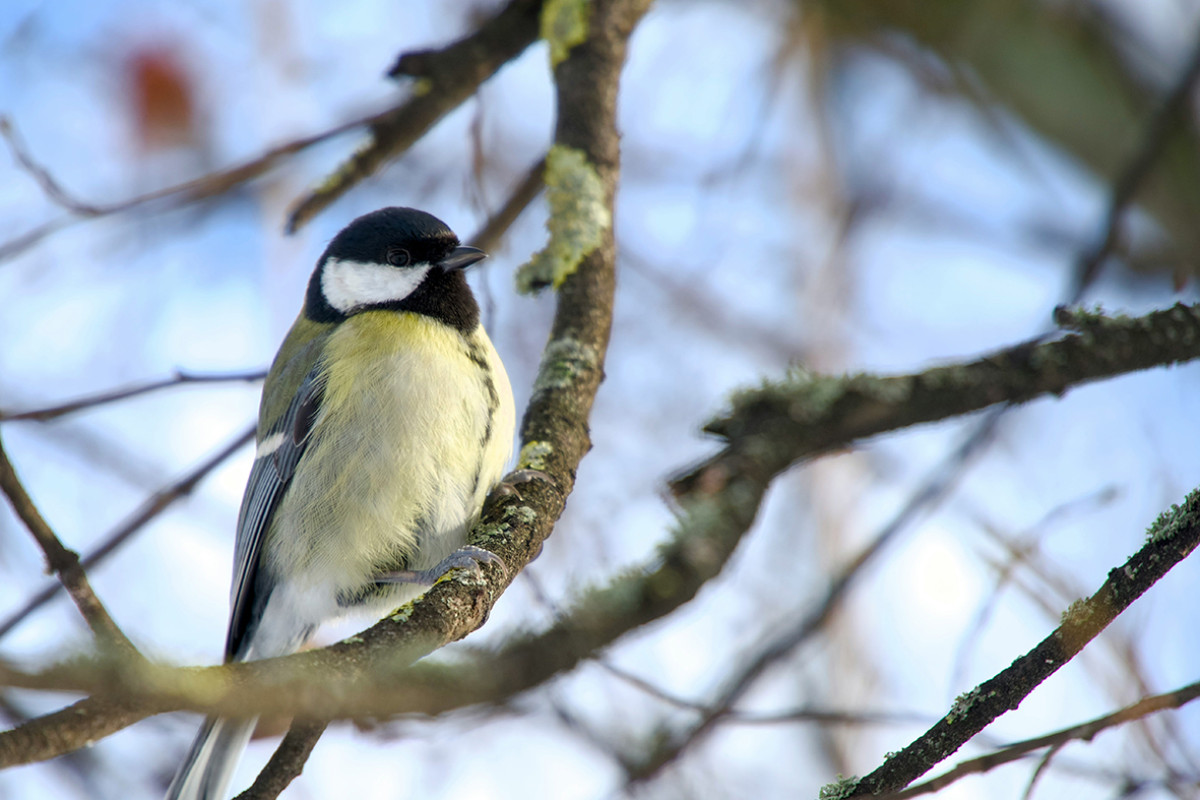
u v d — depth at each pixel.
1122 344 7.99
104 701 3.97
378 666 4.84
